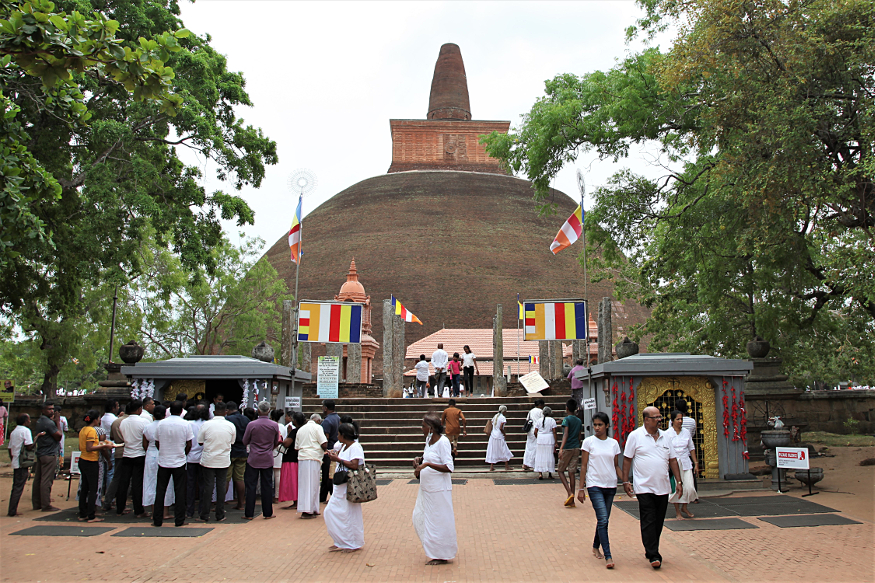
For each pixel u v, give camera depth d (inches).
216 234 989.8
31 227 386.9
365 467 380.5
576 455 509.0
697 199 786.8
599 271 1400.1
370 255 2512.3
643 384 573.9
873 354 1143.0
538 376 888.9
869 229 614.2
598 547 362.9
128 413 485.7
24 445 484.7
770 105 576.4
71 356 1419.8
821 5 570.6
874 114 559.8
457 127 3267.7
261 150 1013.8
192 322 1785.2
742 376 577.0
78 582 318.7
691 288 1125.7
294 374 630.5
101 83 377.4
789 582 315.0
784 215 613.0
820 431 967.0
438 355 1030.4
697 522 442.3
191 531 428.5
